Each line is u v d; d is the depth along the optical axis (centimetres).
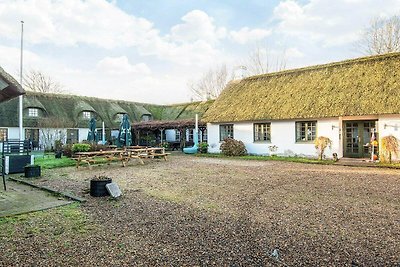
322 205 679
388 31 3153
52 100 3050
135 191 840
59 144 2411
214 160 1797
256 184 955
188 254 407
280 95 2016
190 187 903
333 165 1491
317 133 1767
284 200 730
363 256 399
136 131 2908
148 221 557
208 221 558
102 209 643
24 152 1359
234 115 2122
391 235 480
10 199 735
